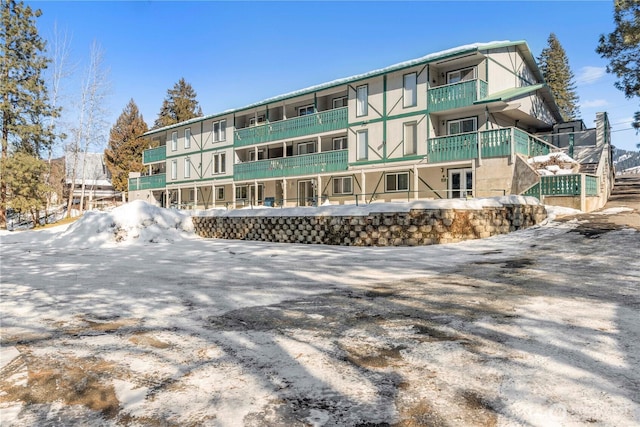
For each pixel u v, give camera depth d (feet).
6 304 21.99
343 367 12.39
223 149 103.71
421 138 68.64
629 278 23.67
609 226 41.06
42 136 115.24
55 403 10.68
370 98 75.82
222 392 10.96
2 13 108.78
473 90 62.95
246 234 63.05
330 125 81.61
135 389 11.32
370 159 75.31
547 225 45.60
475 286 23.36
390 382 11.26
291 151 95.76
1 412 10.27
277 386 11.22
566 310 17.66
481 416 9.36
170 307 20.59
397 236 46.78
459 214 44.96
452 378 11.39
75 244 59.06
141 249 52.44
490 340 14.32
